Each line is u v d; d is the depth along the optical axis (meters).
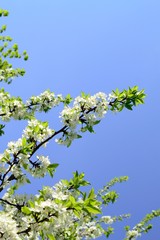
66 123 7.09
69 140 7.11
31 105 8.92
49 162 6.46
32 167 6.41
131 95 7.62
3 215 4.61
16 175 6.11
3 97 8.82
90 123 7.26
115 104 7.54
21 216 5.52
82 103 7.30
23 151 6.12
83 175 6.16
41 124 6.89
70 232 6.08
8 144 6.18
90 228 8.72
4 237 4.34
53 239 4.78
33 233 4.68
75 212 4.75
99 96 7.43
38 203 4.66
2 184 6.12
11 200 5.86
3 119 8.32
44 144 6.87
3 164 6.12
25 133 6.75
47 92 9.05
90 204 4.79
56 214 4.62
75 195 6.06
